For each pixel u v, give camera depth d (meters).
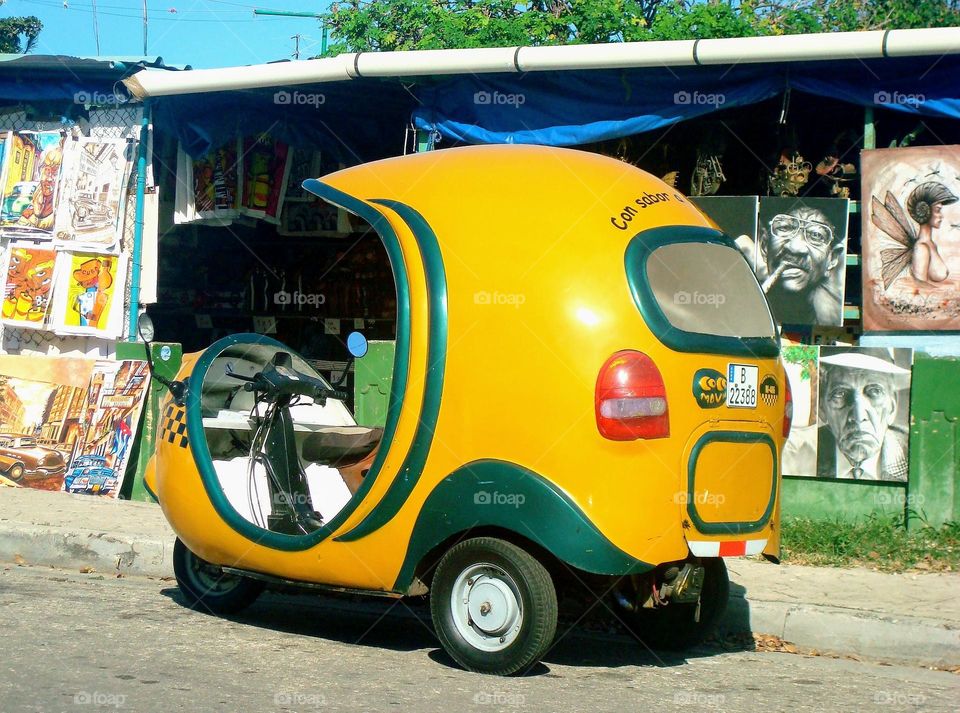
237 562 5.84
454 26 17.41
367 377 8.42
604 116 9.12
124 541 7.63
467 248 5.14
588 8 16.16
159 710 4.37
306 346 11.77
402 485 5.13
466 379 5.01
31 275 10.34
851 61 8.49
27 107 10.54
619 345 4.84
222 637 5.72
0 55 10.54
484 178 5.34
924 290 8.37
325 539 5.40
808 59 8.39
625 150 9.65
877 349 8.11
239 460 6.15
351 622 6.41
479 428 4.97
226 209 10.45
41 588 6.86
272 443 6.13
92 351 10.39
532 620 4.88
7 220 10.40
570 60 8.82
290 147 10.67
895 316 8.45
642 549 4.82
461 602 5.11
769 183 9.31
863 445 8.14
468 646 5.08
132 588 7.03
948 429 7.93
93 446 9.42
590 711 4.58
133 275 10.16
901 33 8.10
